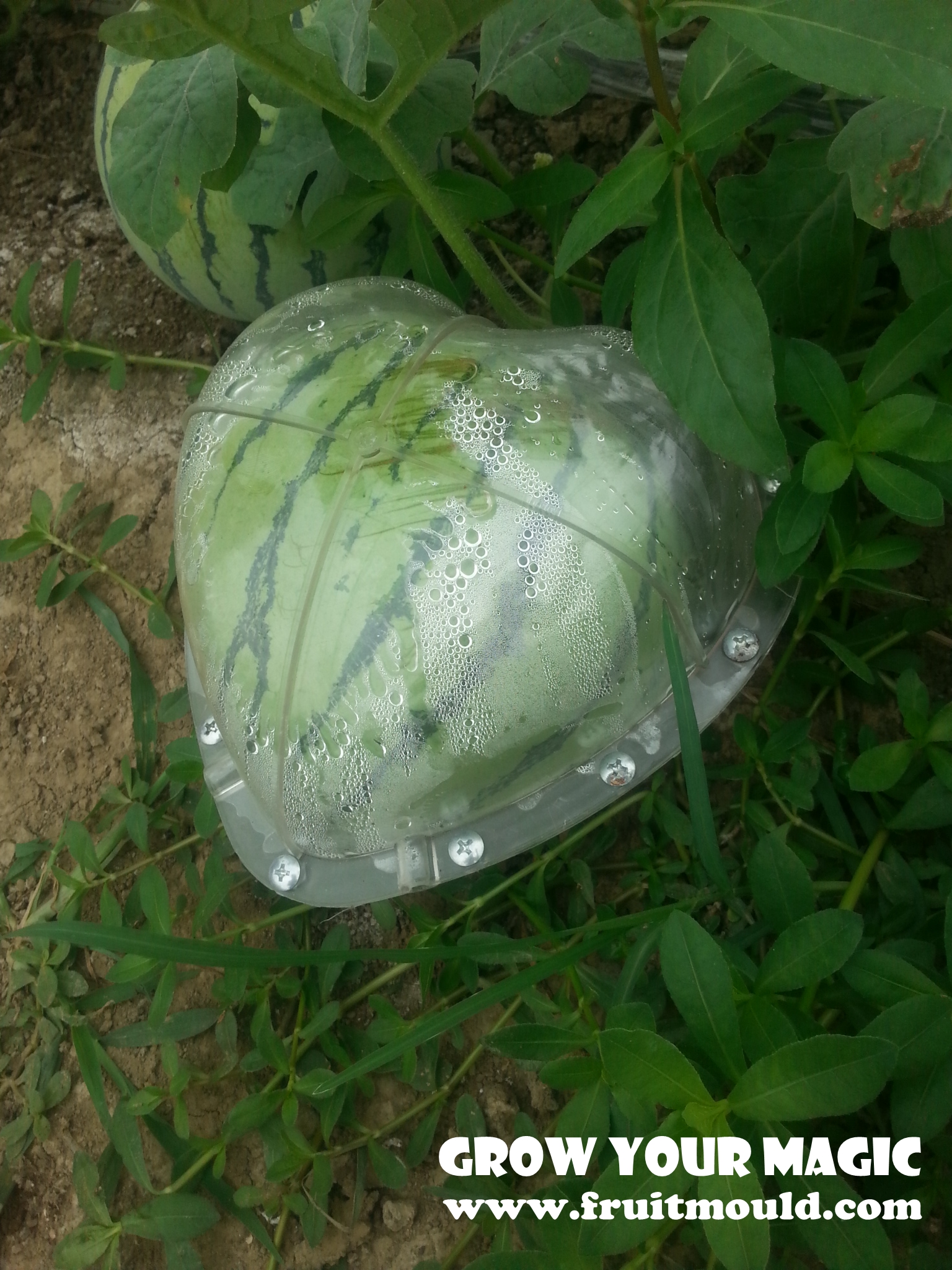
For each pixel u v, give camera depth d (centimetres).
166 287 45
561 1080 25
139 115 30
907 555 28
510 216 43
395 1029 31
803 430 32
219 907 34
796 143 31
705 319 24
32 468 45
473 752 27
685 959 23
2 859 39
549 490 26
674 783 34
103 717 40
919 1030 23
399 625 25
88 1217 32
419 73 26
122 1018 36
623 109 43
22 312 40
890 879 29
